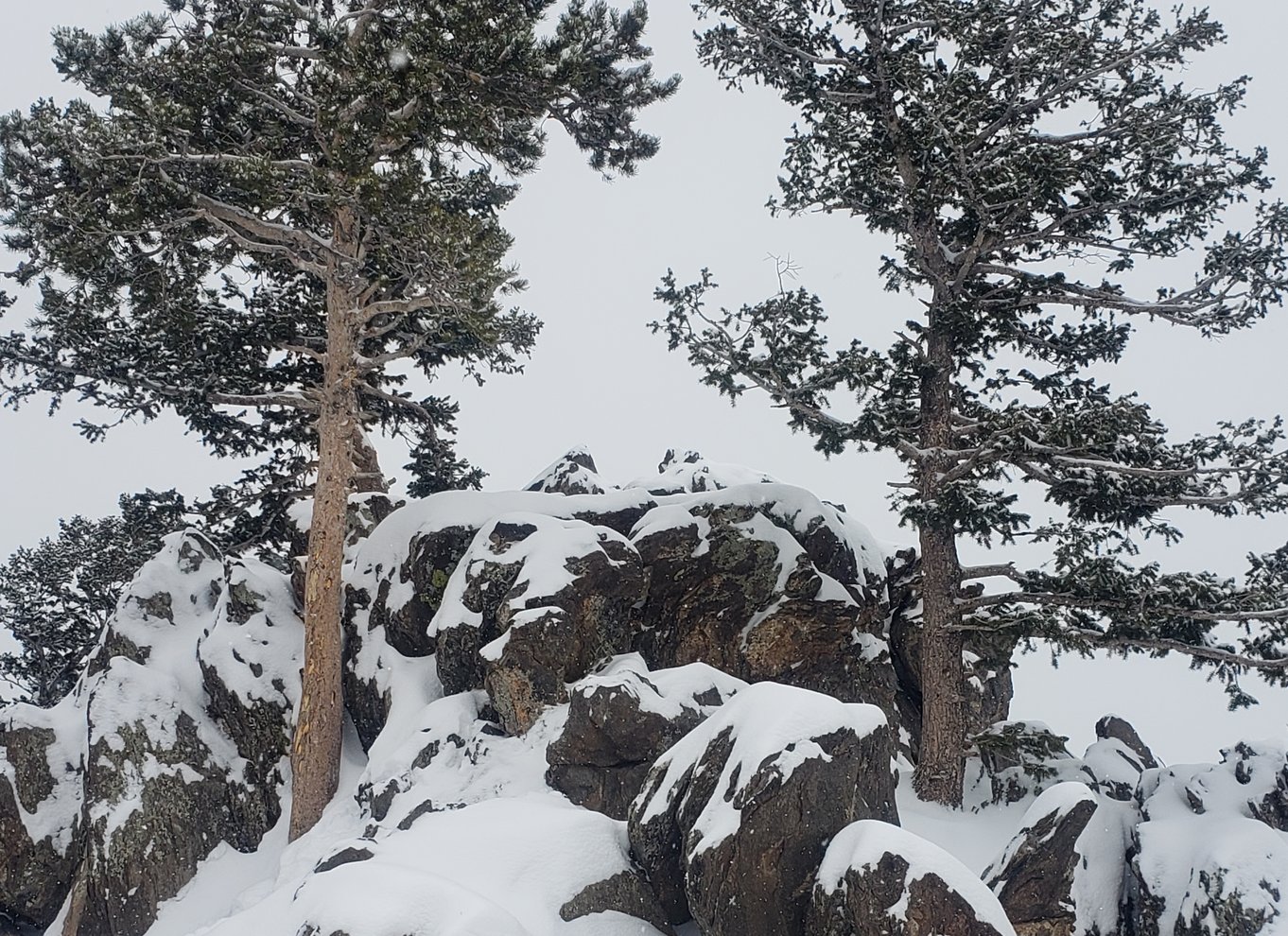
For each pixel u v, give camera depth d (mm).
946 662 20016
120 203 17938
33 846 18438
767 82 22328
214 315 23547
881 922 10266
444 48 18375
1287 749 15766
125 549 33906
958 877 10414
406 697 19141
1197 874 14008
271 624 21156
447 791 16234
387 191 17500
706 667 17734
